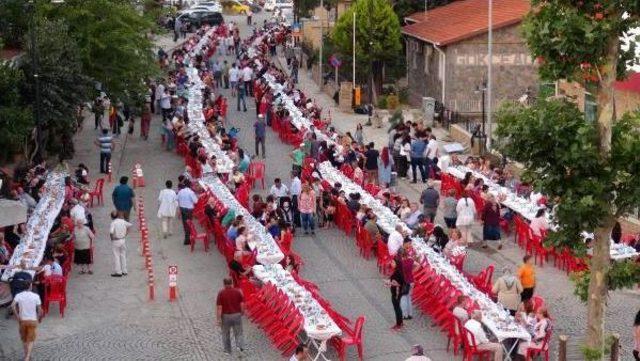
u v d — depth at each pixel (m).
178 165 45.47
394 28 61.75
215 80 66.81
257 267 27.78
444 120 53.16
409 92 64.31
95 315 27.59
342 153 42.44
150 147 49.25
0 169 37.09
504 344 23.44
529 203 34.66
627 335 25.56
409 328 26.33
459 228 33.25
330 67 67.75
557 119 18.81
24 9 43.78
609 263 19.97
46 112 41.19
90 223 33.41
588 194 18.86
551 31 18.70
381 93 65.50
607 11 18.78
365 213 32.91
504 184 37.91
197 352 25.03
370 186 38.12
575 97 19.66
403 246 27.64
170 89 55.22
